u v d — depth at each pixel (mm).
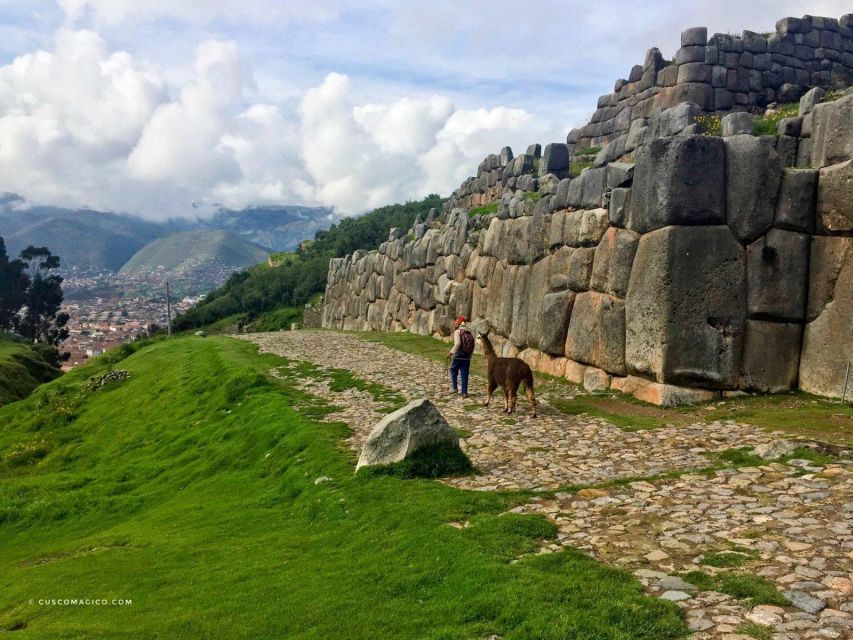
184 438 19891
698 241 14539
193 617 7375
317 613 6750
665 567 6453
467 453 11805
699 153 14531
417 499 9375
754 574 6094
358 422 15492
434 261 33500
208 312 110438
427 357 26406
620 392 16266
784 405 13539
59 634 7531
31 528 15945
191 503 13758
